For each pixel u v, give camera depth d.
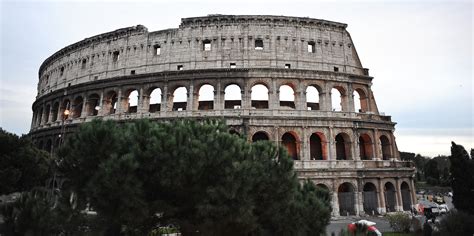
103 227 21.25
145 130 22.94
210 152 21.77
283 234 24.52
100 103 78.06
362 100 79.62
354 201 69.00
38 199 19.25
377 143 75.31
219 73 71.62
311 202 26.69
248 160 22.75
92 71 83.44
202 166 21.47
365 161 72.31
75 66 87.94
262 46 75.69
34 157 56.00
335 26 80.06
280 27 76.56
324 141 70.56
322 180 67.75
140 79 74.88
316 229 26.27
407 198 77.06
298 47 76.12
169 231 40.34
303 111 71.06
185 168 20.86
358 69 80.44
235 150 22.78
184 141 22.23
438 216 72.12
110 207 20.14
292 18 77.00
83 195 20.78
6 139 53.69
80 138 21.12
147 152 20.89
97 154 20.59
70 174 21.66
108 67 81.25
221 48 75.00
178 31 77.69
